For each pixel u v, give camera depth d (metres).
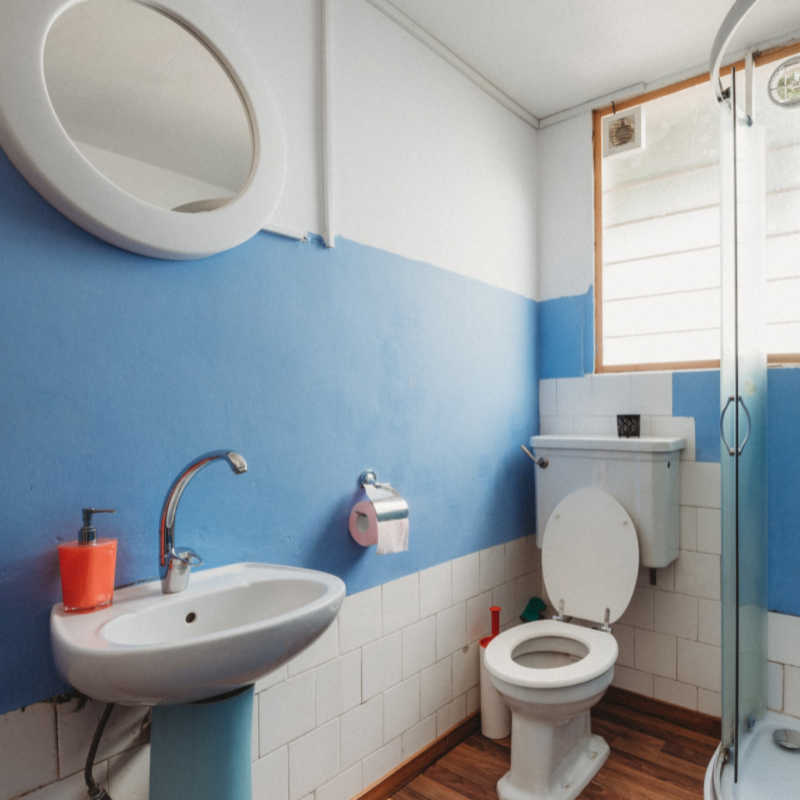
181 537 1.25
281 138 1.41
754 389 1.71
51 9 1.03
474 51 2.03
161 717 1.03
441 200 2.00
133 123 1.16
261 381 1.42
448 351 2.02
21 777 1.00
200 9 1.25
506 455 2.31
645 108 2.32
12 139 0.98
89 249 1.12
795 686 1.86
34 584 1.03
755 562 1.75
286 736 1.45
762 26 1.87
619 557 1.95
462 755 1.91
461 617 2.05
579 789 1.67
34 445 1.04
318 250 1.56
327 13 1.56
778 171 1.76
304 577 1.21
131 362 1.18
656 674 2.16
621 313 2.40
